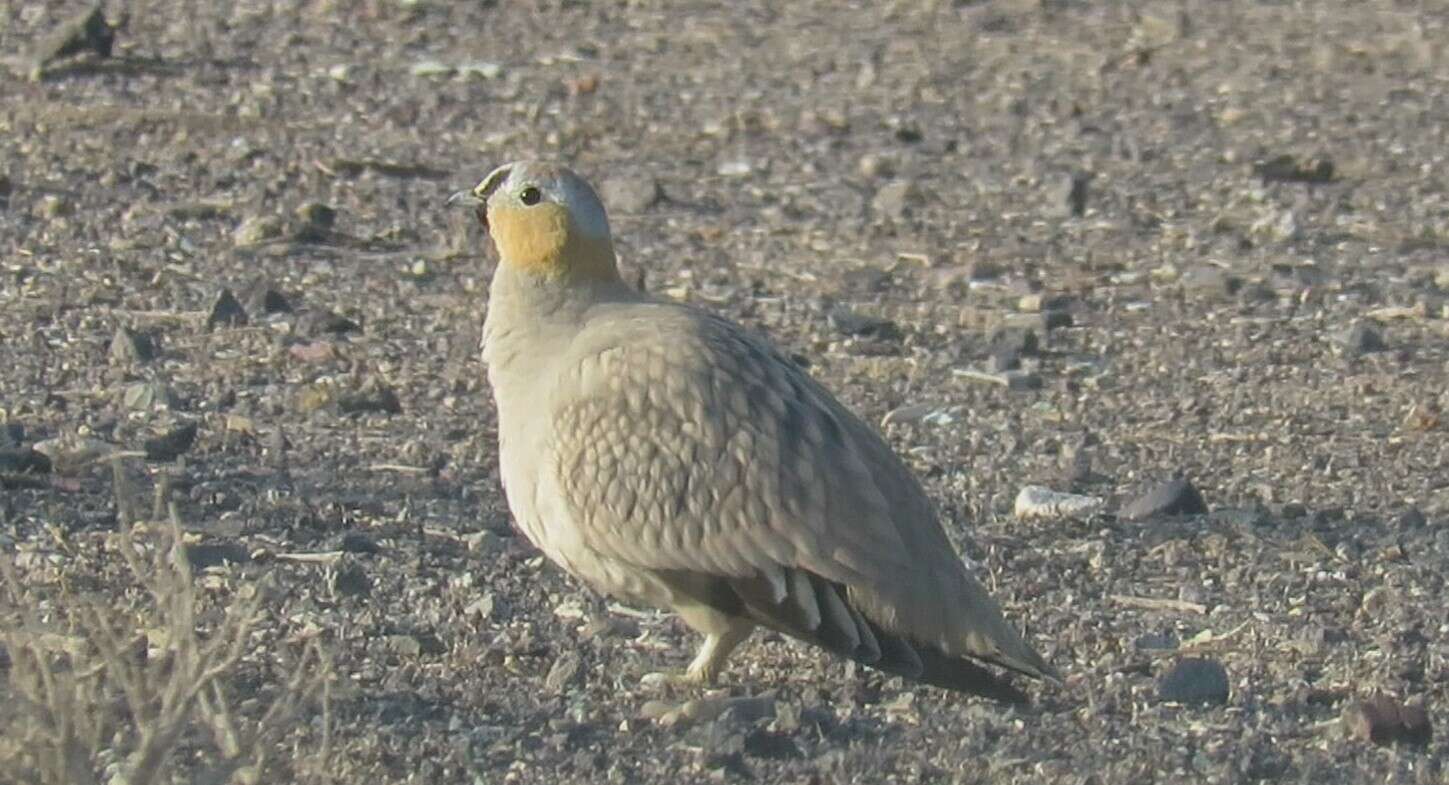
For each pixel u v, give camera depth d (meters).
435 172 22.97
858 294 18.88
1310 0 35.00
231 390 15.23
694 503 9.50
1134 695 10.06
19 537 11.62
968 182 23.36
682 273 19.41
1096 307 18.59
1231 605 11.47
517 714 9.56
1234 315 18.42
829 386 16.09
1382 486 13.96
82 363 15.77
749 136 25.44
